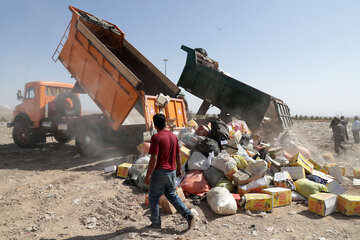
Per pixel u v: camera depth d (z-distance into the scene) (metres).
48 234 3.17
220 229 3.26
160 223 3.24
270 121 8.88
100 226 3.39
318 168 5.54
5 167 6.81
